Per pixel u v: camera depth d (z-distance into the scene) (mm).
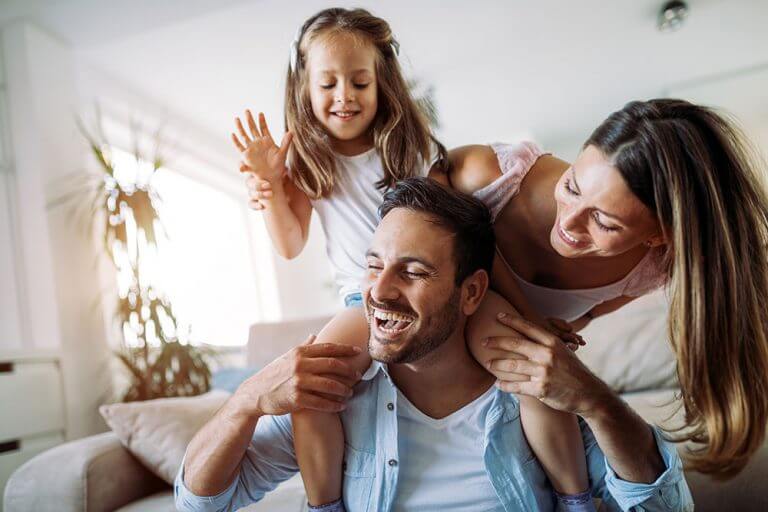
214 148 5023
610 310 1499
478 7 3605
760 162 1029
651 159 938
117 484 1671
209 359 4391
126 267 3156
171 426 1768
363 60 1400
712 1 3861
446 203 1058
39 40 3240
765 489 1401
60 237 3119
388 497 1117
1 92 3170
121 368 3332
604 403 984
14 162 3133
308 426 1123
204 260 5055
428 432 1157
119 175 3275
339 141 1480
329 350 1087
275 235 1449
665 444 1078
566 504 1126
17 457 2564
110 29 3367
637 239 1018
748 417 962
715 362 972
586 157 1003
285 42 3734
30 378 2709
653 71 4770
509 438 1122
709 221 951
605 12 3836
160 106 4344
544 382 981
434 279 1027
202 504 1111
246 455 1183
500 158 1275
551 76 4699
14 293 3055
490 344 1047
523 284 1337
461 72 4461
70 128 3336
